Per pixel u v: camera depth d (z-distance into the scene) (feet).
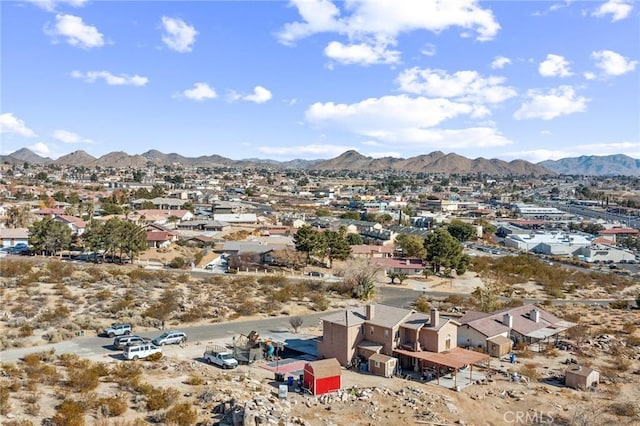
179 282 331.77
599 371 192.75
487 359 187.73
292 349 209.97
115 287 301.43
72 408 131.75
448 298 327.26
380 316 199.21
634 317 292.61
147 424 130.52
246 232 567.18
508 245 628.28
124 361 184.44
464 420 149.38
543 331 230.07
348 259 431.02
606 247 587.27
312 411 150.00
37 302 256.32
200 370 178.19
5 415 128.06
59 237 410.11
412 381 178.50
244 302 285.43
